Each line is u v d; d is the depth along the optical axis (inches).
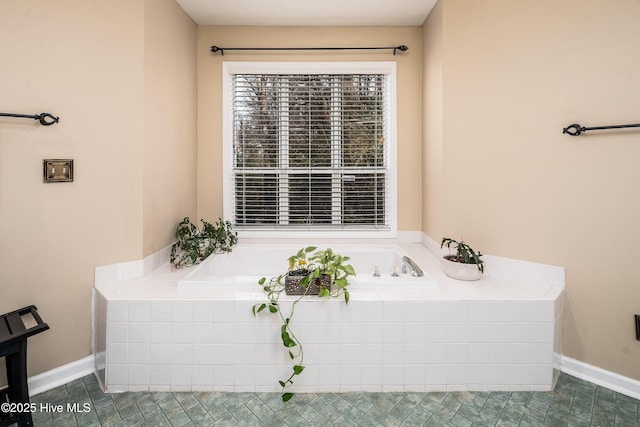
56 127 64.3
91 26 67.5
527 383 63.7
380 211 110.3
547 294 65.7
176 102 90.3
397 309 63.1
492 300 63.1
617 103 63.1
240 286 68.7
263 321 63.1
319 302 62.9
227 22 102.2
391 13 97.5
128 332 62.7
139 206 74.9
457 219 86.0
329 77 106.9
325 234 108.7
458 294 65.9
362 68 104.9
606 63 64.0
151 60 77.1
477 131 81.9
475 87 81.9
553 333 63.0
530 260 74.4
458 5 84.4
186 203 97.9
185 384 63.5
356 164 108.7
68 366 66.8
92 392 63.3
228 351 63.3
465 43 83.3
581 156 67.3
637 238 62.3
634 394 62.5
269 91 106.8
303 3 92.3
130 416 57.1
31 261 62.9
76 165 66.9
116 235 72.2
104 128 69.8
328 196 109.4
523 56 74.1
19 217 61.6
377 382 63.9
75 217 67.2
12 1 59.9
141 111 73.7
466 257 75.8
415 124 106.1
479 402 60.9
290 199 109.7
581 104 66.9
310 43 104.3
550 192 71.4
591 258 66.9
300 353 63.4
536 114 72.6
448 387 64.1
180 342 63.0
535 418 56.8
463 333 63.4
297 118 107.5
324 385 64.0
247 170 108.2
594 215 66.3
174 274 78.2
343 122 107.7
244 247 100.9
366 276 73.2
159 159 81.8
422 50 104.3
